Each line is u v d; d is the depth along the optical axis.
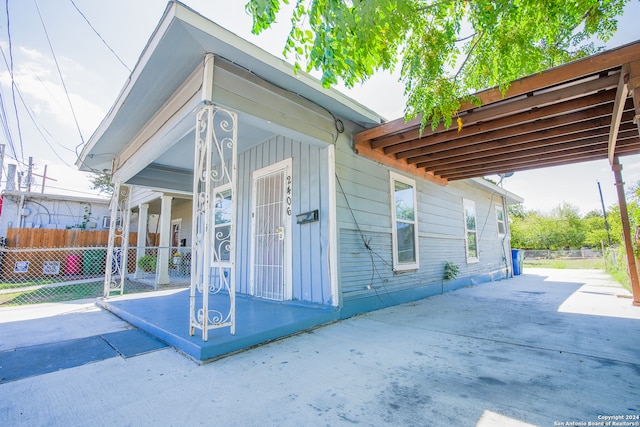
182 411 1.75
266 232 5.17
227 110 3.02
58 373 2.31
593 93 3.40
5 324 3.86
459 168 6.39
